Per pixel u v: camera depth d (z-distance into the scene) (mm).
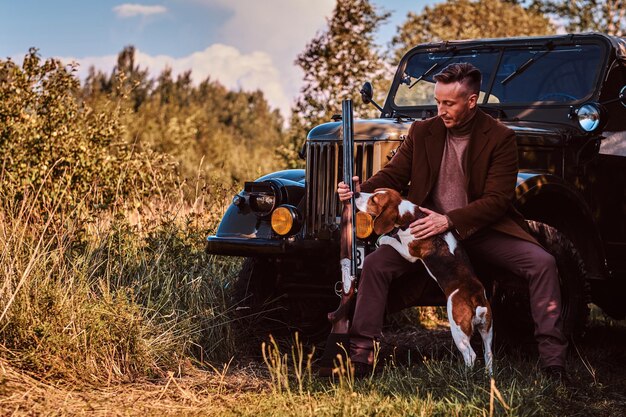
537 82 5406
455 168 4137
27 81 7797
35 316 4148
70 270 4723
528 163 4793
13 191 5754
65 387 3768
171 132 18203
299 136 11211
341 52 11312
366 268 4039
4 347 3953
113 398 3689
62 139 7602
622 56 5383
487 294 4426
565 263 4434
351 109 4055
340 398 3457
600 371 4477
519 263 4023
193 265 5348
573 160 5012
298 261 4941
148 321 4477
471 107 4035
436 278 3914
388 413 3346
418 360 4730
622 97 4836
